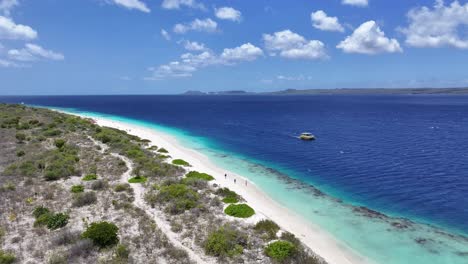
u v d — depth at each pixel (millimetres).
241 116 155625
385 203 37500
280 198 38406
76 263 19766
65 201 30719
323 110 194625
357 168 53281
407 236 29172
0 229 24125
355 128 105562
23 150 49594
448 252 26406
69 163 42969
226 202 33031
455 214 34312
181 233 25125
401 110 188000
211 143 77812
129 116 153375
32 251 21297
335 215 33625
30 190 33094
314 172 50844
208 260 21266
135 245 22594
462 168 52594
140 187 36031
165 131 97875
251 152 66875
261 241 24625
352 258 25141
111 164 45156
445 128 104062
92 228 22875
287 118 143500
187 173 44344
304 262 21453
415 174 49312
